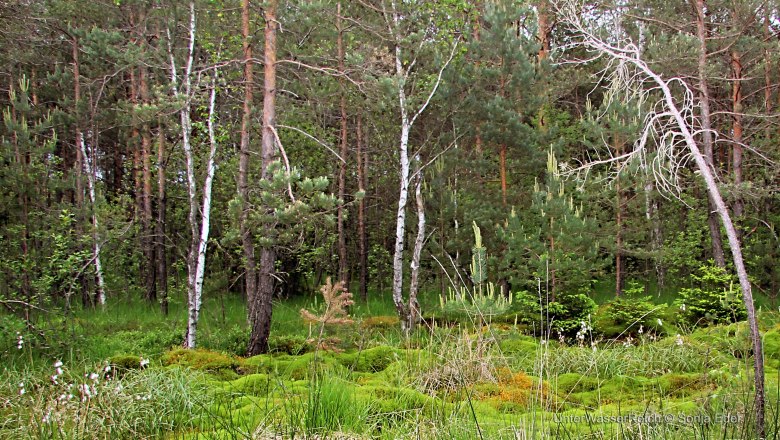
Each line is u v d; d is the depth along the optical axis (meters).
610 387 6.20
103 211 11.80
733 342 7.30
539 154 12.34
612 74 4.98
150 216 14.43
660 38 10.54
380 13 12.48
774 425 3.82
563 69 14.19
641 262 17.73
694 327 9.76
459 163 12.50
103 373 6.01
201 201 13.93
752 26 13.71
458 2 10.96
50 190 13.19
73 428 4.57
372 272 16.22
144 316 13.16
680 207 15.59
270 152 8.82
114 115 16.25
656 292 15.98
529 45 12.63
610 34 6.02
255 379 6.30
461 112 12.48
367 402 5.21
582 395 6.00
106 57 13.45
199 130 11.84
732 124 13.66
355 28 12.13
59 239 9.55
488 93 12.65
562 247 10.77
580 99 19.75
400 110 12.27
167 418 5.00
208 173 9.47
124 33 13.75
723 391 5.05
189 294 9.09
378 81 9.22
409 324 10.29
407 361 6.91
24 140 11.38
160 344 9.69
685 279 15.20
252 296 11.12
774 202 14.75
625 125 9.73
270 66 8.95
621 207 12.52
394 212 16.58
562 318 10.28
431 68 12.56
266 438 4.21
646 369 6.96
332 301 6.02
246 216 9.00
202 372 6.66
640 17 11.59
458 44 12.33
